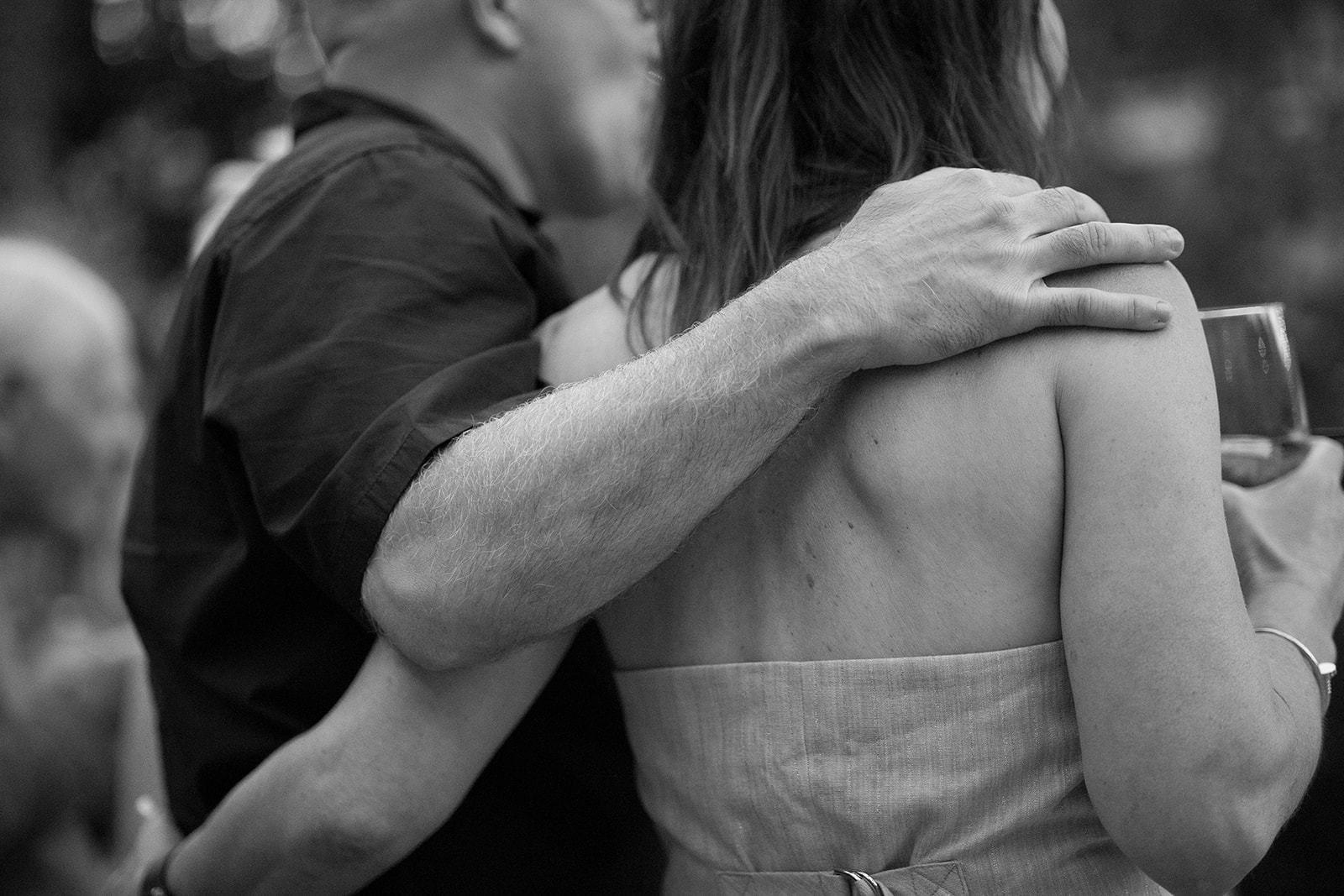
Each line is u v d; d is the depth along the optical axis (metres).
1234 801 1.03
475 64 1.67
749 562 1.21
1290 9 5.73
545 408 1.19
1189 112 5.79
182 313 1.50
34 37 8.44
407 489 1.21
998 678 1.11
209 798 1.52
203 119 10.95
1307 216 5.28
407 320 1.33
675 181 1.38
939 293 1.09
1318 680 1.16
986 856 1.12
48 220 6.94
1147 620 1.03
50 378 2.36
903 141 1.22
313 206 1.41
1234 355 1.31
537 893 1.49
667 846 1.33
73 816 2.27
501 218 1.50
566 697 1.47
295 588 1.45
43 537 2.35
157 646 1.53
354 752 1.27
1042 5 1.36
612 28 1.70
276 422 1.31
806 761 1.16
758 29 1.27
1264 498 1.30
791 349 1.11
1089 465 1.06
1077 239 1.09
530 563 1.15
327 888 1.31
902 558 1.13
